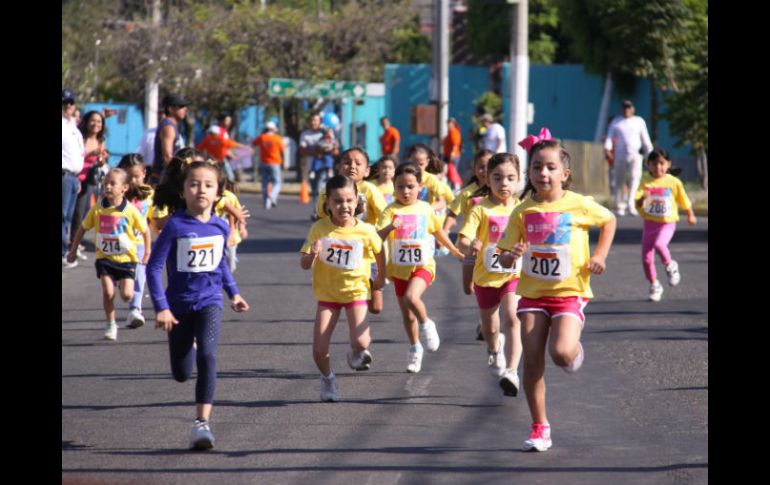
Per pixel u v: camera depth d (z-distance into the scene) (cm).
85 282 2831
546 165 1327
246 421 1453
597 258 1319
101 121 3138
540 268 1324
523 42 4841
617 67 6200
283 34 7112
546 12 8050
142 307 2464
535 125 7431
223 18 6938
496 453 1300
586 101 7269
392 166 2209
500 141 4859
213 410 1512
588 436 1375
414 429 1412
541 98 7406
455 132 5294
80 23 4681
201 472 1226
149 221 2139
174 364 1405
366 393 1617
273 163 5138
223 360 1852
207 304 1366
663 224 2478
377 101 8100
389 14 7388
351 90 6078
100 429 1413
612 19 5969
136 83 6444
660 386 1641
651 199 2475
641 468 1234
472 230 1691
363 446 1330
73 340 2041
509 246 1357
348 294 1612
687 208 2486
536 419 1316
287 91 6022
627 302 2441
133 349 1958
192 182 1371
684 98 5119
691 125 5109
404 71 7912
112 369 1786
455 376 1731
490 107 7719
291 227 4222
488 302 1669
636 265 3069
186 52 6512
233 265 2903
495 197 1720
